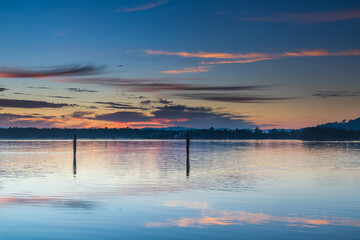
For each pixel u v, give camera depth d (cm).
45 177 3212
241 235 1420
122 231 1467
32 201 2061
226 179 3095
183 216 1717
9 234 1420
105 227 1523
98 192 2381
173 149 9962
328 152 8281
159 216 1714
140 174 3475
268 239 1373
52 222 1595
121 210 1836
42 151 8600
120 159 5650
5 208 1870
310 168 4162
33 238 1375
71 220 1628
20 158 5919
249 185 2723
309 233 1445
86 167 4222
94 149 9981
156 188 2562
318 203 2020
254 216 1719
